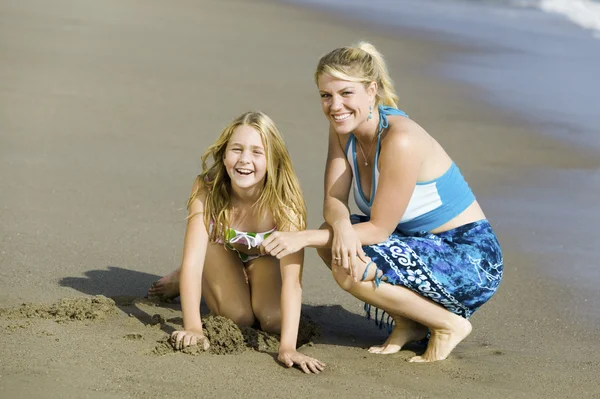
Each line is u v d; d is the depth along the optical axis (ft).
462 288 30.37
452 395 26.78
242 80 78.74
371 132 30.73
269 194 31.35
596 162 61.05
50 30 92.17
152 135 60.08
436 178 30.66
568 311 36.14
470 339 32.76
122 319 31.42
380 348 31.09
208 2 122.01
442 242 31.07
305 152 58.44
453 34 113.39
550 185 55.16
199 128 62.59
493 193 52.90
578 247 44.27
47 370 25.84
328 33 106.83
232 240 32.22
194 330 29.60
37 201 45.44
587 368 29.89
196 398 24.94
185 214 45.78
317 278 38.86
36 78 72.54
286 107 70.33
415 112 72.64
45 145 55.67
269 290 32.42
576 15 135.95
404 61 94.22
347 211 30.99
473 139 65.46
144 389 25.22
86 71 76.64
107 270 37.32
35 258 37.58
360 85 29.86
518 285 38.99
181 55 87.04
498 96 80.12
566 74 92.07
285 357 28.48
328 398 25.77
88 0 113.19
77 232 41.63
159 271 37.99
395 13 127.65
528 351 31.58
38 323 29.94
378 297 29.96
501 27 122.11
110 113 64.64
